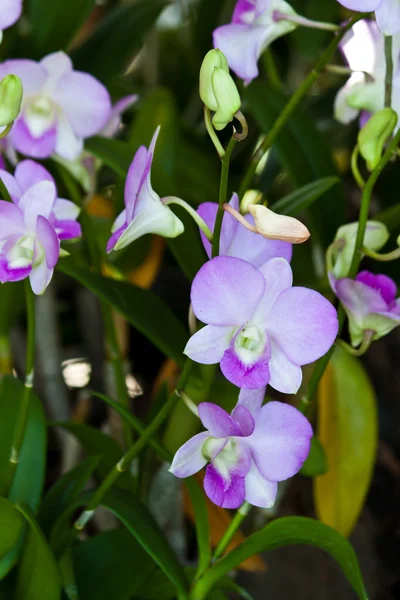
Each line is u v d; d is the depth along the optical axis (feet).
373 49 2.94
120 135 3.67
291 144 3.17
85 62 3.34
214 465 2.65
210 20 3.74
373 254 2.73
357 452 3.26
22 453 2.88
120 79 3.70
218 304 2.58
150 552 2.72
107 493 2.83
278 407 2.65
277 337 2.61
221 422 2.55
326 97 3.78
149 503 3.29
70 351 4.43
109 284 2.93
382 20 2.67
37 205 2.66
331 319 2.58
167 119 3.26
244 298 2.58
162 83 4.13
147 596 2.95
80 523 2.80
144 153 2.62
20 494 2.86
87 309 4.05
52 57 2.98
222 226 2.64
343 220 3.20
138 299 2.95
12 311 3.16
